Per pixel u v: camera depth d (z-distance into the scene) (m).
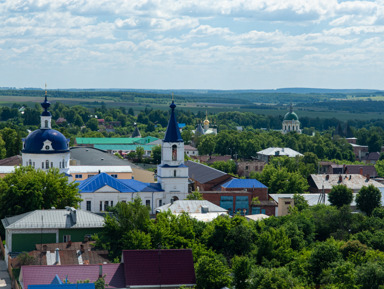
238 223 128.50
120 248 114.62
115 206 151.75
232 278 102.12
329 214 147.12
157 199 167.62
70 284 82.00
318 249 112.50
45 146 174.00
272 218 141.62
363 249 118.31
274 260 115.44
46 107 178.00
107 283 92.00
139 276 93.75
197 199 168.62
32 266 92.19
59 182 140.75
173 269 95.56
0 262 123.50
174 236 116.62
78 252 110.56
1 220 131.62
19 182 135.38
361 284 99.56
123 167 198.38
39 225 121.12
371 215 160.88
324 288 100.88
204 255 110.62
